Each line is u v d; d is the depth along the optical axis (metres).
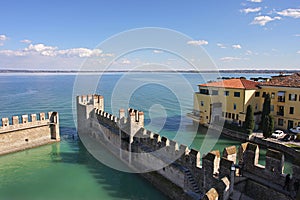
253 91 54.19
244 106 53.00
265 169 22.34
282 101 51.78
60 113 73.44
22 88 153.00
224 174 20.86
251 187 22.06
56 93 123.19
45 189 27.89
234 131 50.50
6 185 28.83
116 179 30.19
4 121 39.78
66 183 29.17
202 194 22.80
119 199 25.67
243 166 24.19
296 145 41.31
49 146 43.78
